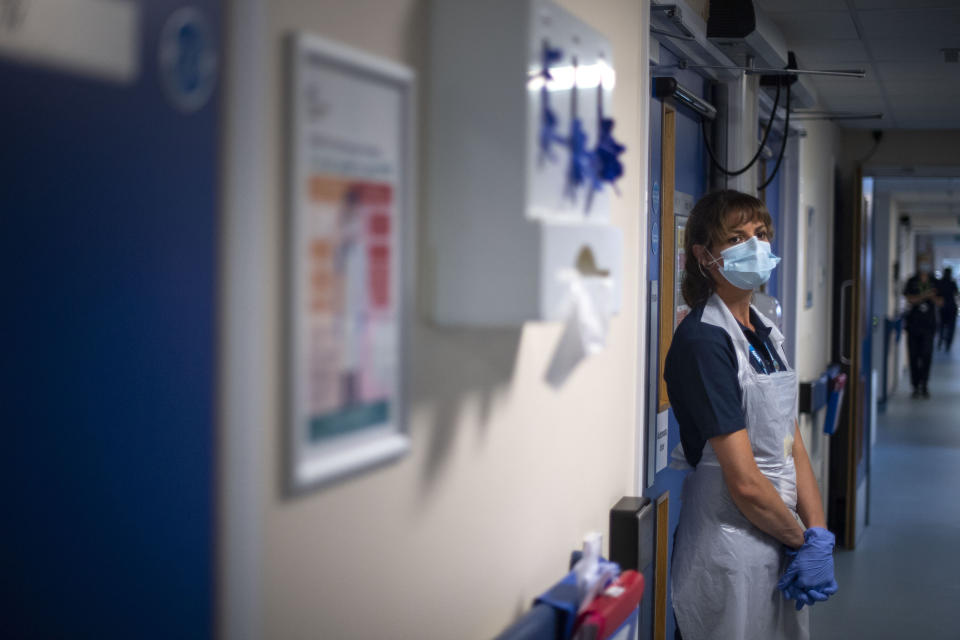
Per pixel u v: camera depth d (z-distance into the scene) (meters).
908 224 15.24
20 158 0.70
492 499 1.15
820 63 3.73
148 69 0.70
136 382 0.71
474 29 0.94
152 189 0.70
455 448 1.04
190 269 0.70
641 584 1.37
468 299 0.95
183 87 0.70
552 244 0.92
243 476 0.70
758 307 2.38
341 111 0.79
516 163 0.92
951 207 12.13
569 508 1.44
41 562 0.71
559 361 1.03
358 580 0.86
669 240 2.39
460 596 1.07
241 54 0.68
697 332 1.79
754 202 1.84
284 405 0.74
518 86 0.92
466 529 1.08
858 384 4.73
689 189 2.68
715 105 2.87
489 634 1.16
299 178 0.73
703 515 1.85
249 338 0.69
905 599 3.85
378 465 0.88
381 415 0.86
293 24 0.74
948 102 4.55
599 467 1.59
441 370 1.00
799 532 1.79
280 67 0.72
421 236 0.95
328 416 0.78
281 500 0.75
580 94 1.05
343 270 0.79
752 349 1.85
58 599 0.71
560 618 1.20
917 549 4.62
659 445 2.32
